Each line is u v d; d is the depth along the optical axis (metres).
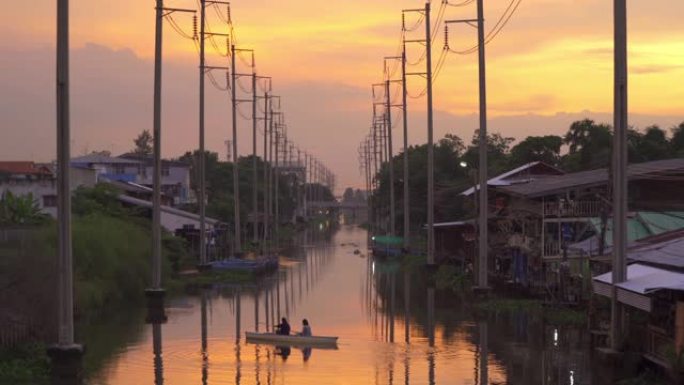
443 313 54.34
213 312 55.19
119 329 46.59
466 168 134.88
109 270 58.06
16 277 36.31
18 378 31.83
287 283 78.50
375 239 131.38
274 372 34.66
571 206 54.56
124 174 137.38
